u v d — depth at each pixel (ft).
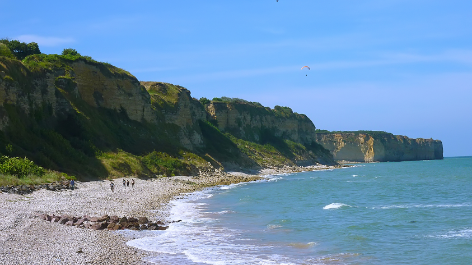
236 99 488.02
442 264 63.93
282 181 256.73
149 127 256.93
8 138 146.92
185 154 258.57
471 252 70.38
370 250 72.43
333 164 549.95
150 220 95.66
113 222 85.81
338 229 91.50
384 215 112.27
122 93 245.86
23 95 165.89
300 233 86.69
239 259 64.95
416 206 132.36
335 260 65.82
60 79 207.72
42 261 53.78
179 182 200.03
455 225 96.32
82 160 169.89
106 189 141.79
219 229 89.30
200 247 71.77
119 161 188.44
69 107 195.52
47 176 136.15
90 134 197.16
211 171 258.16
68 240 66.95
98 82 235.40
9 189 109.09
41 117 175.73
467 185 220.23
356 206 131.75
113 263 57.62
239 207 127.44
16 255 55.06
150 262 60.49
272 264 62.64
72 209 97.25
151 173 204.23
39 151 153.79
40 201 102.53
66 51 250.57
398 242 78.64
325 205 134.92
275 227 93.09
